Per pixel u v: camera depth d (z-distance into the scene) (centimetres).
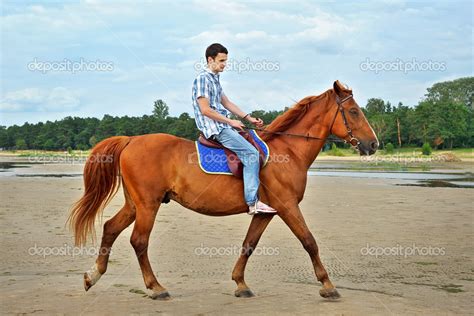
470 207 1355
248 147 575
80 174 2766
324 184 2050
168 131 5469
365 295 590
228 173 582
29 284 636
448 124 6575
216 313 517
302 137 612
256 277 689
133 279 670
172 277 687
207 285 645
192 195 590
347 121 610
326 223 1099
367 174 2725
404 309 529
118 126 6694
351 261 773
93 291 605
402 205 1395
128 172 588
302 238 582
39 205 1395
